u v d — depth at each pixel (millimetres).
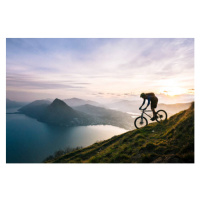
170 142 8234
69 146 150375
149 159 7281
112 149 10750
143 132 11539
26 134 168875
